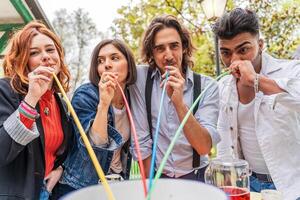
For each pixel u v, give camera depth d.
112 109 1.81
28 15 4.46
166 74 1.73
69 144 1.71
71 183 1.62
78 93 1.77
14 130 1.32
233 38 1.83
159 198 0.70
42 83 1.37
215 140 1.85
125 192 0.70
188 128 1.71
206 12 4.73
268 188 1.94
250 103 1.96
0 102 1.46
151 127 1.89
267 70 2.02
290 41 6.00
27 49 1.55
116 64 1.82
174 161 1.85
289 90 1.76
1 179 1.43
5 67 1.58
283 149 1.89
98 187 0.68
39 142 1.54
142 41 1.98
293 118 1.90
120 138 1.58
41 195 1.57
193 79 1.93
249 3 5.90
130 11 6.75
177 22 1.90
